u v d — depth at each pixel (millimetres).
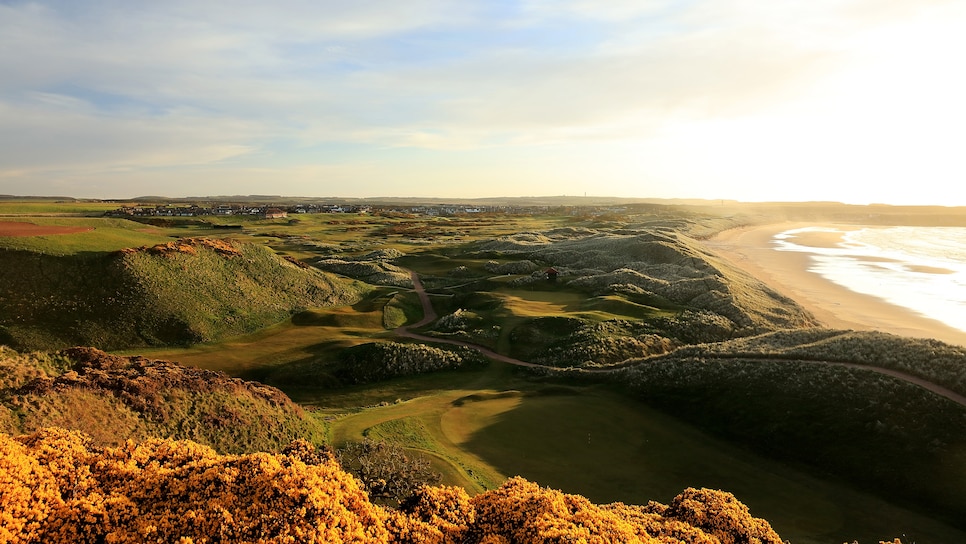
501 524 12406
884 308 66250
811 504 23500
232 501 10695
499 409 33812
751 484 25250
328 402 38438
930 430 26203
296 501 10805
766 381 33406
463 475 23984
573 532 11383
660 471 26234
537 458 26953
